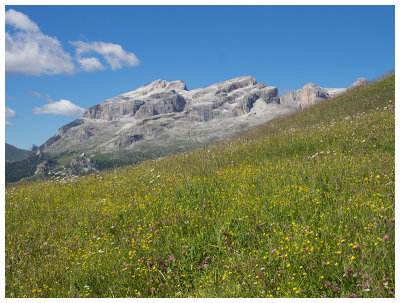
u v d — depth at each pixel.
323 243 5.16
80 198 9.96
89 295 5.08
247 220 6.28
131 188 10.10
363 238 5.00
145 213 7.62
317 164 8.74
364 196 6.38
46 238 7.45
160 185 9.55
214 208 7.14
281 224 5.98
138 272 5.48
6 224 8.18
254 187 7.75
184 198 7.95
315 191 6.94
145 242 6.23
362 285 4.21
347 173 7.66
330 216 5.88
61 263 6.03
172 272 5.39
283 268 4.82
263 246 5.53
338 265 4.66
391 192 6.31
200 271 5.43
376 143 10.38
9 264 6.20
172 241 6.17
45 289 5.31
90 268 5.67
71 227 7.73
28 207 9.61
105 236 6.90
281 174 8.27
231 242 5.92
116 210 8.00
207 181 8.77
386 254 4.55
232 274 5.01
